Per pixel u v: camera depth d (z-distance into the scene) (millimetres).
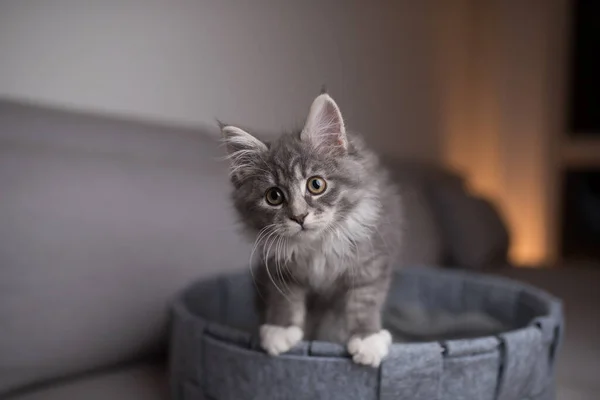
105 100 608
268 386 416
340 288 473
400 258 714
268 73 757
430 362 410
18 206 470
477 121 1353
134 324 517
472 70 1349
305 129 458
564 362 545
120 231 521
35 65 559
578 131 1330
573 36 1305
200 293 539
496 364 428
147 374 516
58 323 477
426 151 1171
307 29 820
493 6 1305
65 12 576
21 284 462
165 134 606
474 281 637
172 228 555
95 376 505
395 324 590
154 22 642
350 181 459
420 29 1120
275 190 454
